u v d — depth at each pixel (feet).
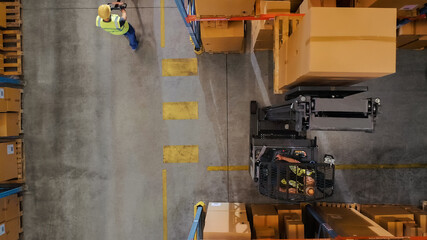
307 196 12.99
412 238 13.33
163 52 20.48
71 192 20.76
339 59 9.02
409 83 19.90
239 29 15.51
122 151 20.61
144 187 20.53
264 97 20.03
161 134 20.47
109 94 20.70
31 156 20.93
